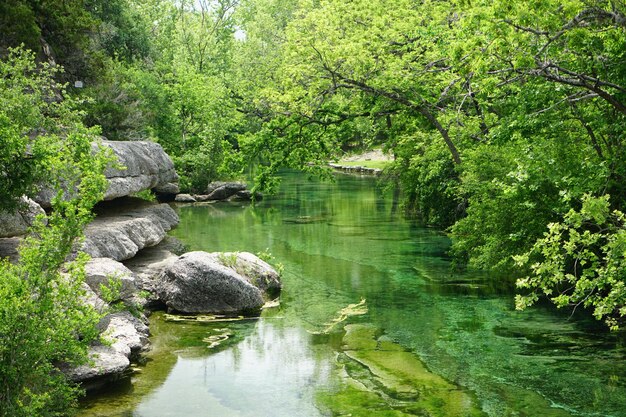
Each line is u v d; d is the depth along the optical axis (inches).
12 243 586.9
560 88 532.4
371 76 911.0
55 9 1252.5
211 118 1765.5
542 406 416.8
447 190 909.2
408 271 796.0
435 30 792.9
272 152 1010.7
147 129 1472.7
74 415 394.0
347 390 449.7
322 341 553.0
